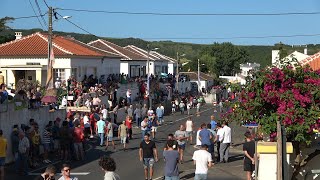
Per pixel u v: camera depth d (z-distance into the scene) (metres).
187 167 22.08
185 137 23.47
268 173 12.80
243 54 137.50
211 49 137.88
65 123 24.69
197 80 108.19
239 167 21.56
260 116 13.13
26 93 28.69
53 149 25.78
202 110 70.81
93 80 47.69
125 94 54.59
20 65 46.81
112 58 61.00
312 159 14.08
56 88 37.16
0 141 19.19
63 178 11.47
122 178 19.56
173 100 68.56
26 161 20.84
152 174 18.81
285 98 12.50
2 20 54.34
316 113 12.34
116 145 31.30
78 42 59.97
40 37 52.34
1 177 19.16
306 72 12.88
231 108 13.49
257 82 13.01
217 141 23.14
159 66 90.94
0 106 22.73
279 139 10.55
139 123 44.94
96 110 36.41
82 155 24.77
